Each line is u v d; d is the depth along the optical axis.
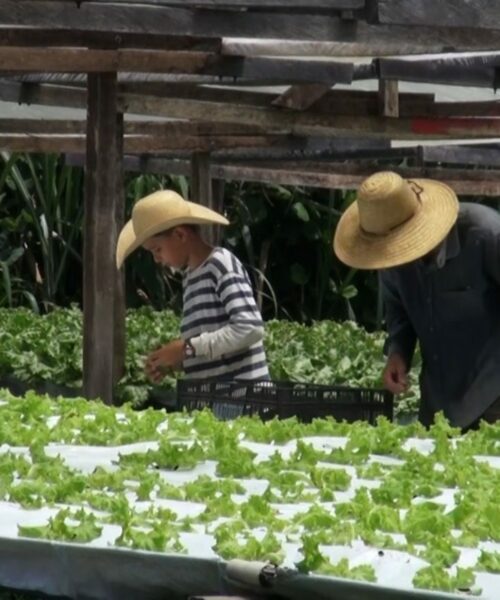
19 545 7.45
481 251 14.97
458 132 20.62
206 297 15.61
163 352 15.65
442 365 15.47
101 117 17.56
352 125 20.22
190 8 13.99
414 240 14.49
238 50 16.52
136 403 18.45
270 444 10.98
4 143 25.84
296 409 14.05
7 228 33.19
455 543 7.55
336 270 35.53
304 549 6.93
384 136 21.39
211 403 14.31
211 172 26.98
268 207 35.34
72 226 33.25
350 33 14.23
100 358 17.31
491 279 15.09
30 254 33.94
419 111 20.38
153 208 15.78
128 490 8.91
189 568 7.05
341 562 6.84
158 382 17.94
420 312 15.48
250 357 15.64
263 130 22.88
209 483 8.84
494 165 27.02
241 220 34.81
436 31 14.54
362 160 26.23
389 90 19.66
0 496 8.63
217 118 20.09
